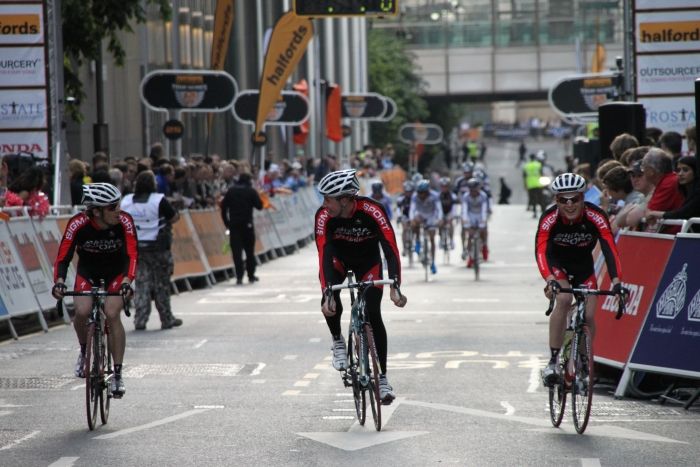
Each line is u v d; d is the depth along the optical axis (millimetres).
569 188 23297
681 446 22016
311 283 62000
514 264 71500
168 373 31938
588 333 23172
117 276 25750
